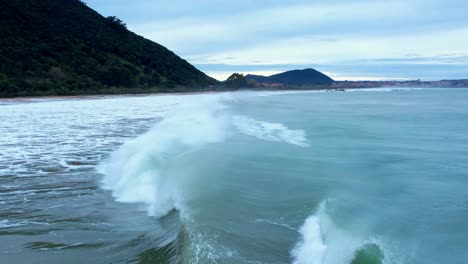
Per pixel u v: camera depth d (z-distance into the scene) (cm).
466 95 6606
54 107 3469
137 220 768
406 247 570
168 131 1727
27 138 1747
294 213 700
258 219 669
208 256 521
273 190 845
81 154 1408
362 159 1175
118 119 2492
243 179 934
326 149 1336
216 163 1107
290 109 3284
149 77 7425
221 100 4759
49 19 7256
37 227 743
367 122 2212
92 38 7594
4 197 930
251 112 2912
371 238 597
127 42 8538
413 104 4059
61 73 5697
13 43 5806
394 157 1203
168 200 827
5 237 698
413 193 834
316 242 565
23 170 1188
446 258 539
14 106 3534
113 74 6406
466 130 1853
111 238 684
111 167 1200
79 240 680
